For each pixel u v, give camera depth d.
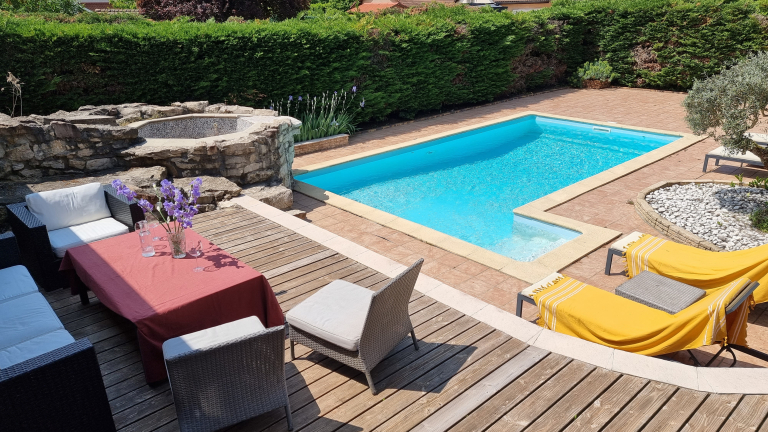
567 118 17.09
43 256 5.78
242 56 12.98
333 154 13.41
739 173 11.29
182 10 21.95
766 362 5.33
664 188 10.27
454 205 10.72
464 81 18.72
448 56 17.62
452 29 17.22
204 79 12.77
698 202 9.42
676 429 3.87
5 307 4.61
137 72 11.99
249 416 3.78
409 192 11.55
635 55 21.73
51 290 5.96
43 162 8.43
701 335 4.67
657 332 4.81
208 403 3.62
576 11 21.86
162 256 5.30
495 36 18.75
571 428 3.90
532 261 7.57
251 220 8.11
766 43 18.61
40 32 10.73
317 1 42.22
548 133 16.52
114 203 6.73
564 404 4.15
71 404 3.37
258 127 10.25
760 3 18.70
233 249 7.07
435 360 4.75
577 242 8.12
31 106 11.09
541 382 4.41
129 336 5.11
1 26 10.28
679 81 20.91
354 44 14.76
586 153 14.26
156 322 4.24
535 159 13.84
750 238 7.89
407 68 16.45
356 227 8.95
